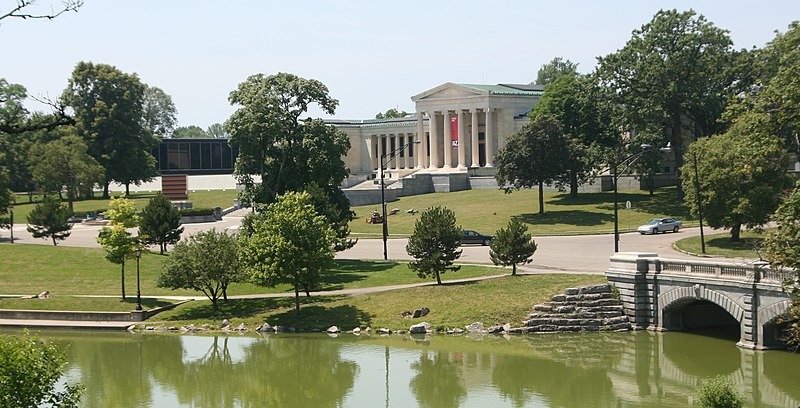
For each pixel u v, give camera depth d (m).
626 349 61.69
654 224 100.88
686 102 114.44
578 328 67.06
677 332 65.81
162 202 95.94
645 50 117.69
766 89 50.50
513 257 75.44
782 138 50.53
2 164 145.50
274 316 73.19
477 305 70.44
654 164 118.06
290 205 74.12
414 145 186.50
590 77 124.25
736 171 82.31
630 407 49.09
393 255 94.31
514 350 62.69
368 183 162.25
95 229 123.06
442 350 63.31
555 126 118.31
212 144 193.50
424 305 71.62
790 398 49.09
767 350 58.31
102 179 143.75
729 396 40.28
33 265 90.19
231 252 75.75
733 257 81.38
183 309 76.56
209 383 57.19
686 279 63.28
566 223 111.00
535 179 118.88
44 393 34.25
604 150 122.38
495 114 165.12
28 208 147.75
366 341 66.81
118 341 68.81
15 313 75.19
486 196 138.50
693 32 115.94
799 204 40.09
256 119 90.69
